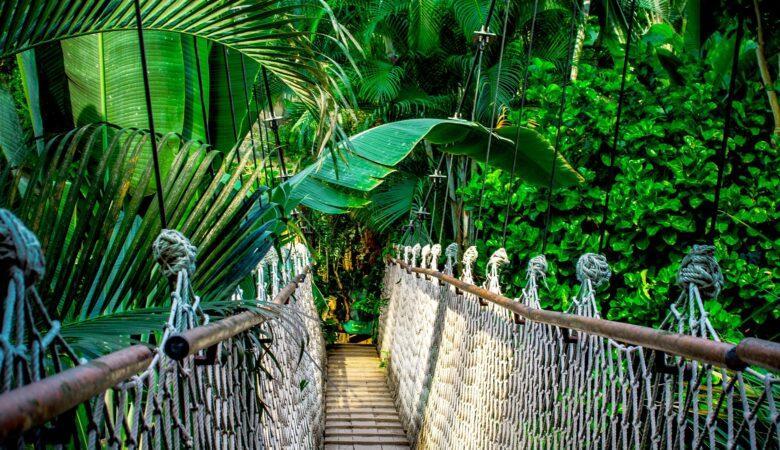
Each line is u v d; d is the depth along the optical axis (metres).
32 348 0.86
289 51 2.36
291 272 5.74
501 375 3.26
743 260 3.28
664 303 3.36
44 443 0.92
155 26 2.18
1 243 0.82
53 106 3.20
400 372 7.56
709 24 4.79
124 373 1.01
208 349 1.58
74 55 3.09
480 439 3.68
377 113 8.90
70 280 1.78
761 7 3.56
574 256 3.87
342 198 4.48
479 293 3.52
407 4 8.59
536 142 4.24
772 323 3.39
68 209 1.74
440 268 8.14
